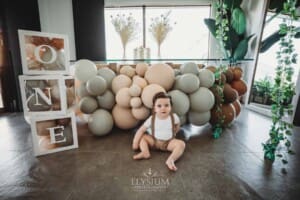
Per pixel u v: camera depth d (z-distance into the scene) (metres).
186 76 1.35
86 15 3.02
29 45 1.08
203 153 1.20
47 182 0.89
